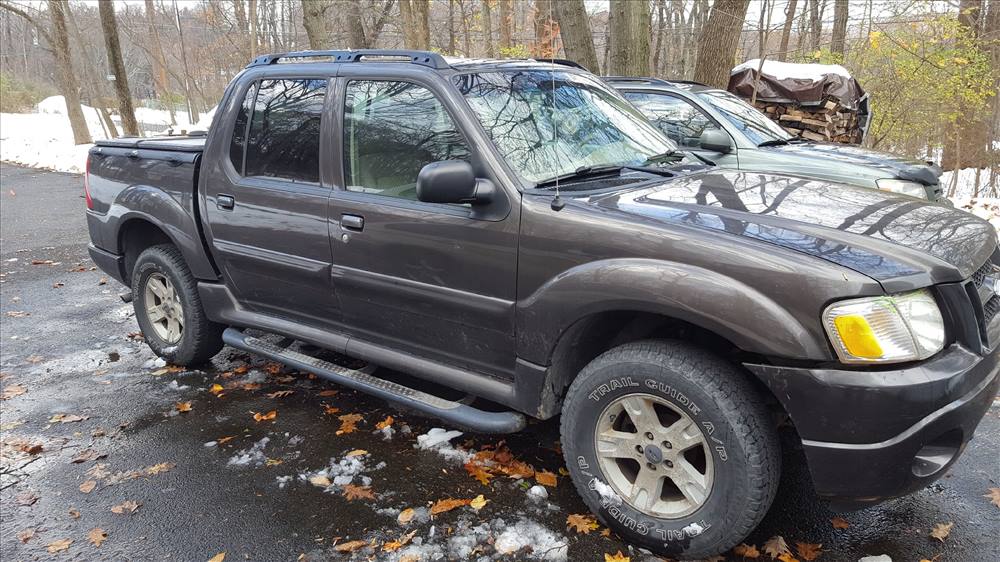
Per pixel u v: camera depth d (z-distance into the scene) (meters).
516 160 3.07
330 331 3.90
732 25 11.73
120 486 3.39
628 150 3.55
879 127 14.36
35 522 3.13
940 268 2.39
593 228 2.73
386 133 3.40
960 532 2.87
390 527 3.02
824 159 6.40
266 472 3.48
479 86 3.30
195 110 36.38
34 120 34.75
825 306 2.30
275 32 31.30
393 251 3.32
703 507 2.59
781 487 3.21
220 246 4.17
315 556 2.85
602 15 23.31
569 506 3.12
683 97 7.14
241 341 4.30
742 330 2.39
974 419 2.45
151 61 42.12
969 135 13.55
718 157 6.73
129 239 4.94
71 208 11.62
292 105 3.82
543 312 2.87
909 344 2.30
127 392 4.47
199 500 3.26
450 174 2.81
